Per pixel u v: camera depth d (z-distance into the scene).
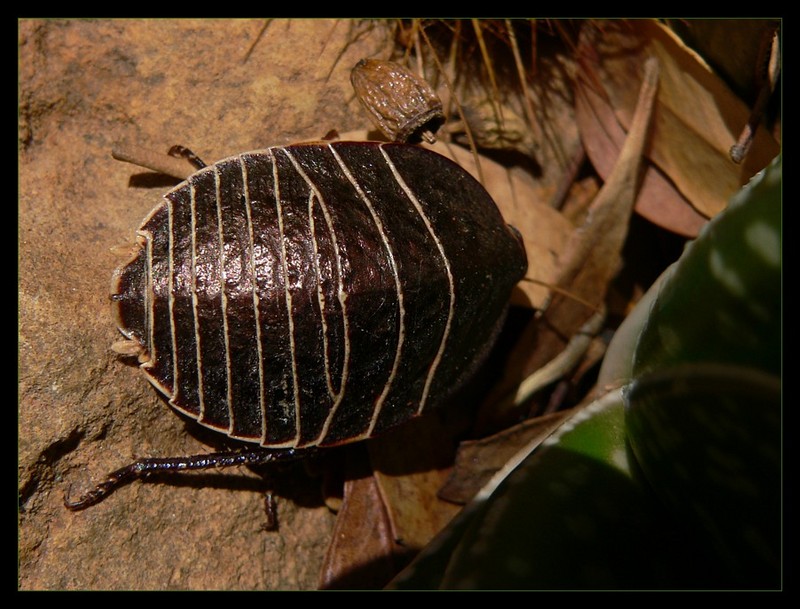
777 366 0.15
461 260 0.18
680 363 0.15
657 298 0.16
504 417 0.19
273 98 0.19
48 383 0.17
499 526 0.16
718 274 0.15
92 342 0.18
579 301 0.19
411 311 0.17
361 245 0.17
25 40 0.18
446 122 0.19
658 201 0.19
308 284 0.17
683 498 0.15
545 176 0.19
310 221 0.17
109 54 0.19
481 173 0.18
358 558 0.18
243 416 0.17
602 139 0.19
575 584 0.15
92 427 0.18
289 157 0.17
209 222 0.17
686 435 0.15
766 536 0.15
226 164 0.17
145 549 0.18
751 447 0.15
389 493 0.18
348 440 0.18
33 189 0.18
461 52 0.19
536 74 0.19
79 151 0.18
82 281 0.18
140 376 0.18
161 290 0.17
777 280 0.15
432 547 0.16
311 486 0.18
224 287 0.17
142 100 0.19
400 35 0.19
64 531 0.17
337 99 0.19
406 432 0.18
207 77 0.19
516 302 0.19
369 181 0.17
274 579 0.18
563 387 0.19
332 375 0.17
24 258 0.18
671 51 0.18
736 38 0.18
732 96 0.18
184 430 0.18
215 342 0.17
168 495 0.18
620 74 0.19
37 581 0.17
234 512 0.18
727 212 0.15
